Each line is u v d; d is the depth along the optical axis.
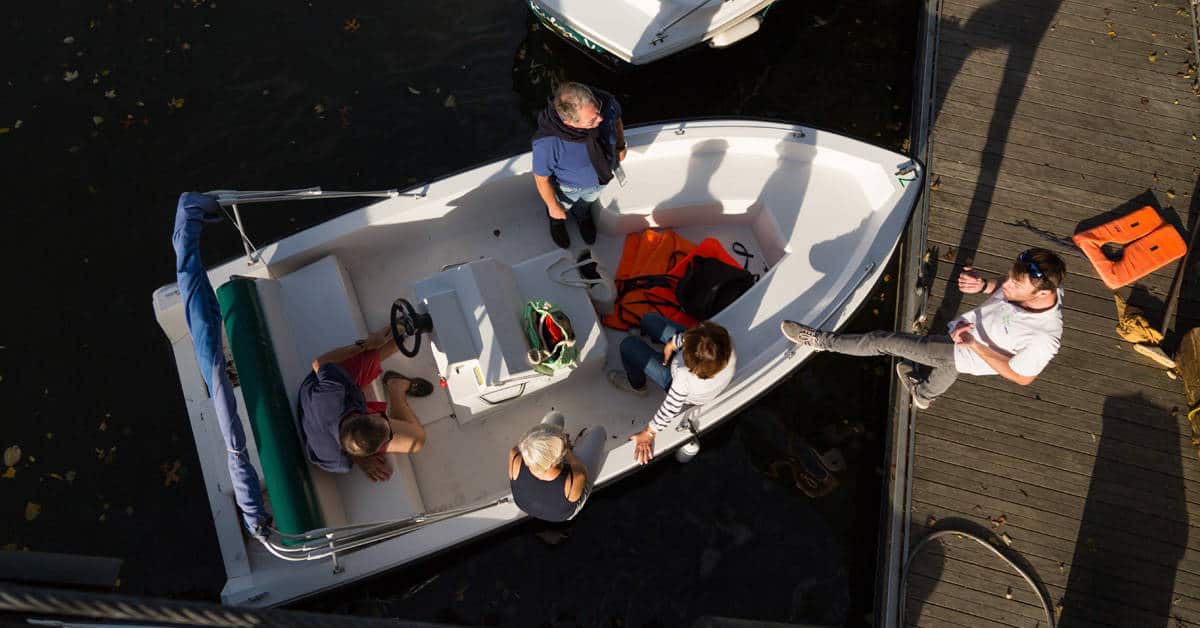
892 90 6.01
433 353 4.11
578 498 3.39
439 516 3.64
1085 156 5.32
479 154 5.63
